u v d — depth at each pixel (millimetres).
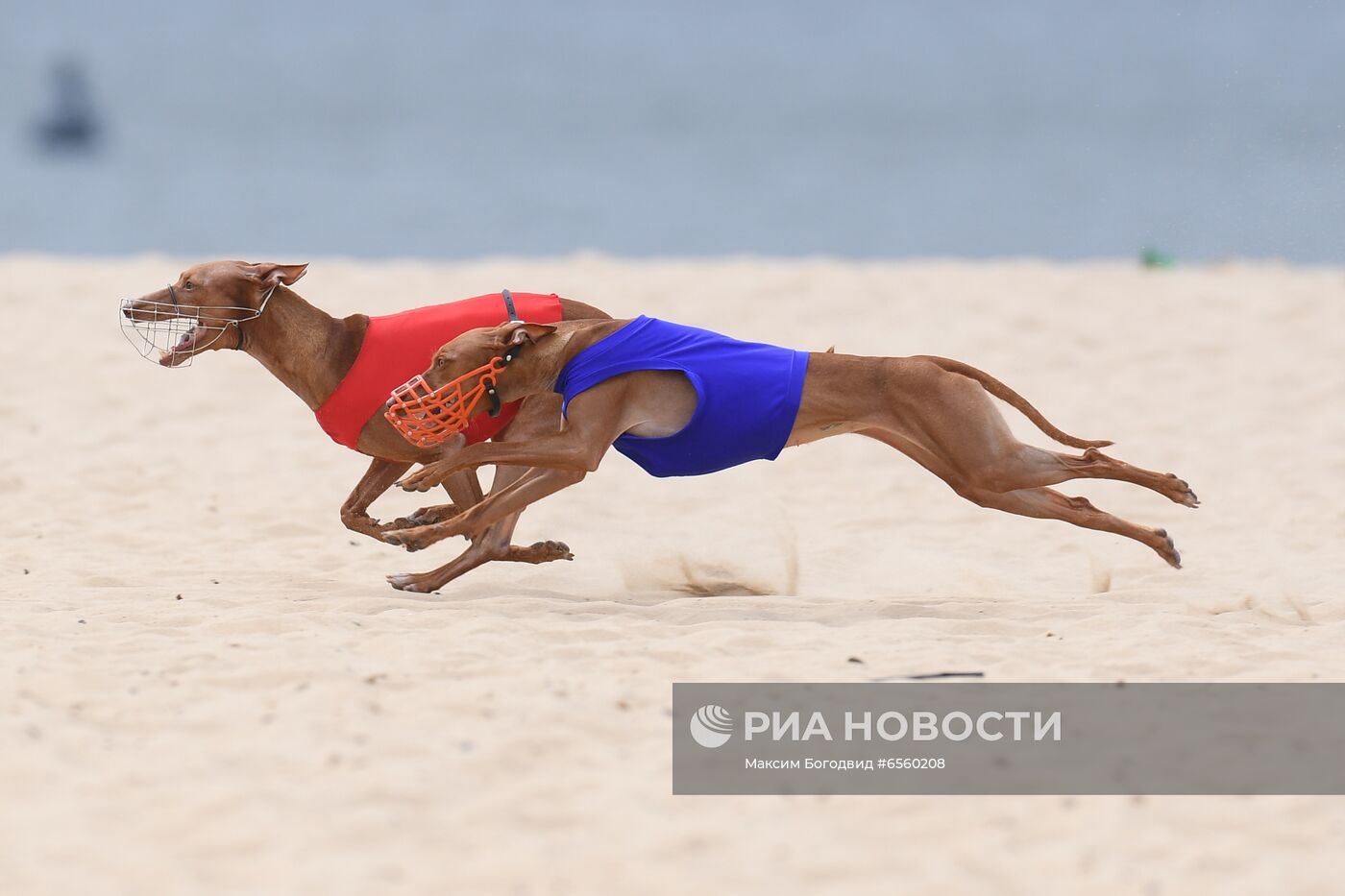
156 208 143500
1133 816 15930
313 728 18109
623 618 24750
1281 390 47719
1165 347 52906
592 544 32625
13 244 121000
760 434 24766
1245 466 40062
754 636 22984
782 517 35281
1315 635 23547
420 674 20531
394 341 26266
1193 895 14047
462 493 27359
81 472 39219
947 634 23828
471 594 27141
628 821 15547
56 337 54719
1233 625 24234
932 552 32250
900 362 25109
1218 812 16078
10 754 17016
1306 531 33406
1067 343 53906
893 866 14594
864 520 35156
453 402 24641
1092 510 25688
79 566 29641
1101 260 109812
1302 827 15719
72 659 21219
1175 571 29656
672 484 38500
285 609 25156
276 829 15203
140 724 18344
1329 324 54719
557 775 16828
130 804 15805
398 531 25219
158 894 13844
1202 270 66562
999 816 15914
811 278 64125
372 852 14758
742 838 15234
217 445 43156
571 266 67250
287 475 39812
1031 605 26141
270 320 26328
